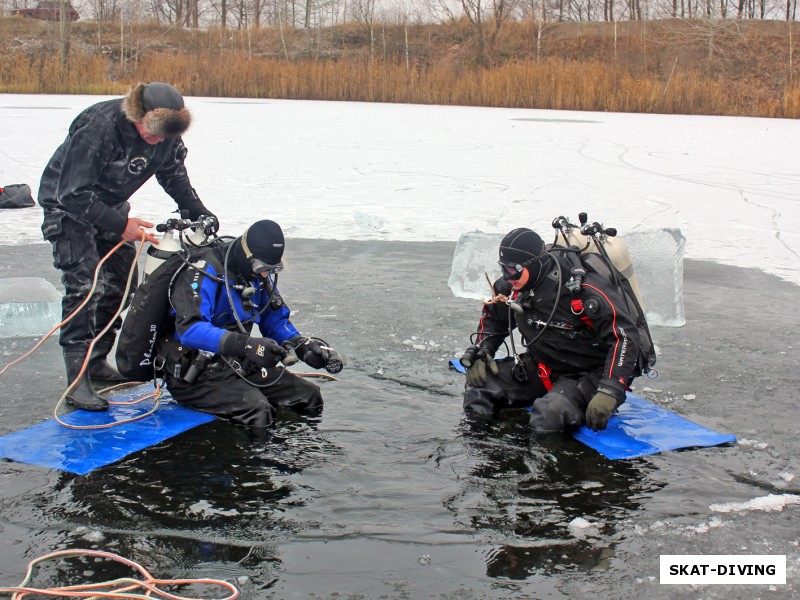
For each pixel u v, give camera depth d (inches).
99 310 161.2
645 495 114.8
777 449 131.9
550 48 1681.8
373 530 104.0
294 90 1302.9
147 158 151.1
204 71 1337.4
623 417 143.5
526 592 90.9
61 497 111.5
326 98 1295.5
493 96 1203.9
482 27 1695.4
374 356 176.4
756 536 103.8
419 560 97.1
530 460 125.9
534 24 1718.8
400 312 209.9
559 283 136.1
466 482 118.0
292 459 125.0
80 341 149.1
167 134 142.5
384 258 273.0
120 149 146.3
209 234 144.6
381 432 136.3
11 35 1689.2
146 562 96.0
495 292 145.6
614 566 96.4
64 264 148.6
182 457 125.1
